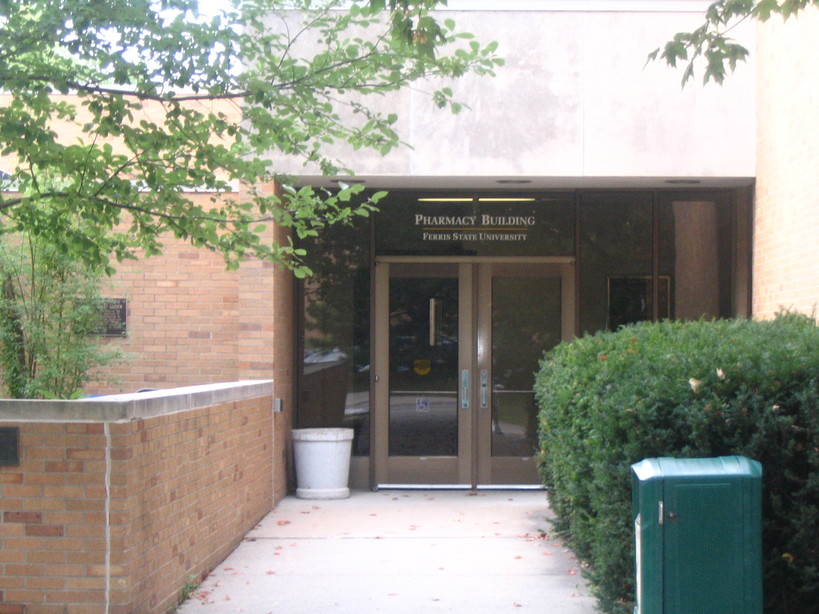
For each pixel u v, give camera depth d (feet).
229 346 36.73
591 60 34.88
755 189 35.35
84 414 18.54
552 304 39.11
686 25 34.65
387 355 39.19
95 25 19.02
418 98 34.83
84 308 32.81
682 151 34.78
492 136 34.91
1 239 31.37
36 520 18.52
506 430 39.19
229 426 27.58
